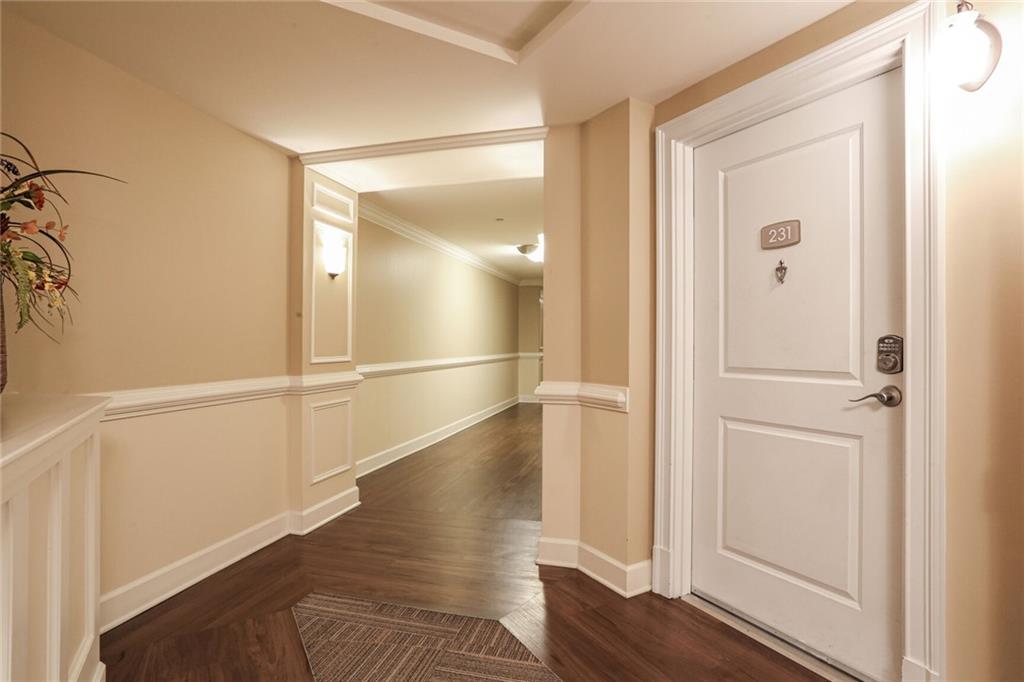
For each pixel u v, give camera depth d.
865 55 1.60
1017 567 1.32
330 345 3.27
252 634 1.91
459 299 6.65
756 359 1.98
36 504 1.09
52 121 1.82
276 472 2.90
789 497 1.86
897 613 1.57
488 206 4.50
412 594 2.23
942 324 1.42
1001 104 1.34
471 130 2.65
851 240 1.69
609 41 1.86
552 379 2.58
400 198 4.25
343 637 1.89
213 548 2.46
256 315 2.75
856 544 1.67
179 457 2.30
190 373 2.35
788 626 1.87
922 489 1.45
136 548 2.10
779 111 1.88
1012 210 1.32
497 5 1.78
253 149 2.74
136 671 1.68
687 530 2.23
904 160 1.52
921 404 1.46
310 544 2.82
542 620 2.02
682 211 2.21
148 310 2.16
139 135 2.12
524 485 4.06
